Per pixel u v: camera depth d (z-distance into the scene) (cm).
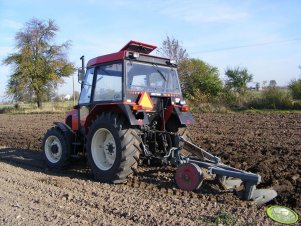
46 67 3781
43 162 877
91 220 455
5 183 648
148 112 688
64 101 3956
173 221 442
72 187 618
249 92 2355
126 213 472
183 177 580
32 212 482
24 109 3572
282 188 585
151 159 686
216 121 1573
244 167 716
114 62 670
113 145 656
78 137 776
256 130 1262
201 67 2573
